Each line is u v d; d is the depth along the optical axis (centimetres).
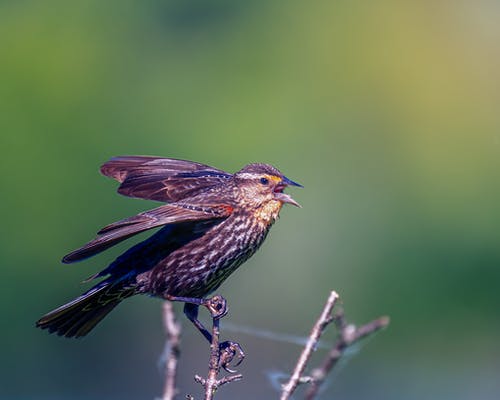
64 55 2223
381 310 1931
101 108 2200
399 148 2336
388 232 2050
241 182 665
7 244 1880
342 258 1961
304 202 2044
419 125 2416
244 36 2577
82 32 2333
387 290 1959
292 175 2186
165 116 2309
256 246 671
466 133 2406
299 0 2658
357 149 2297
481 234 2100
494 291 1994
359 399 1591
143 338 1705
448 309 1969
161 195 662
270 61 2514
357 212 2067
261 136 2300
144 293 661
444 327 1945
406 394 1617
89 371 1714
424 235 2069
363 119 2400
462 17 2630
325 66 2514
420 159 2309
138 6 2509
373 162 2273
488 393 1662
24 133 2016
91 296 642
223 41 2569
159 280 654
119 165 696
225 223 655
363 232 2025
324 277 1908
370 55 2542
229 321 1788
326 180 2164
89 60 2277
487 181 2273
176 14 2558
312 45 2564
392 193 2167
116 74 2331
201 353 1478
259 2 2641
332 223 2017
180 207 639
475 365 1812
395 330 1905
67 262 585
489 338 1941
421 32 2597
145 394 1686
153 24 2509
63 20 2331
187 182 668
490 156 2342
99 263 1852
